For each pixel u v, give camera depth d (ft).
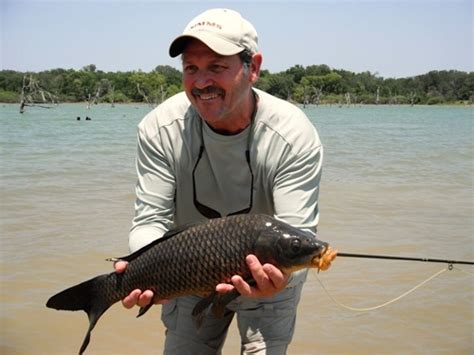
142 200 5.79
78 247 11.91
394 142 41.57
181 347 6.09
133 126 63.93
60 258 11.21
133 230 5.73
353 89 232.12
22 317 8.80
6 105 166.91
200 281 4.80
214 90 5.21
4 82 187.42
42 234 12.85
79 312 9.11
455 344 8.10
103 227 13.51
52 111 127.65
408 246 12.29
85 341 5.18
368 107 212.43
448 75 240.73
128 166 24.34
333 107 205.16
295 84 218.79
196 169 5.73
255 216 4.75
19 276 10.27
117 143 37.24
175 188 5.86
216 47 5.02
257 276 4.58
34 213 14.87
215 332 6.11
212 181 5.75
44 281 10.10
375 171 24.09
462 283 10.27
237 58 5.18
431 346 8.05
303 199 5.49
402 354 7.84
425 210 15.97
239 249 4.67
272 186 5.64
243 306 5.81
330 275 10.57
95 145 35.47
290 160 5.53
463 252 11.89
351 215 15.14
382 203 16.87
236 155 5.59
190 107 5.71
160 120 5.78
